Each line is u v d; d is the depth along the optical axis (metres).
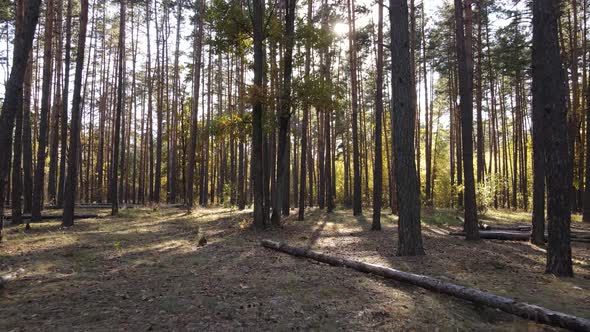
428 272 7.75
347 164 38.31
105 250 9.99
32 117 35.19
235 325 5.00
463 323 5.23
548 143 7.70
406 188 9.46
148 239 12.12
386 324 5.10
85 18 15.27
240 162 26.41
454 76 28.45
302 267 8.21
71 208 15.34
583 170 23.53
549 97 7.59
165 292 6.32
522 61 19.53
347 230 14.96
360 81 31.66
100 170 37.16
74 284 6.69
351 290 6.49
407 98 9.41
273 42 15.23
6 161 10.05
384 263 8.53
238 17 14.66
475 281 7.11
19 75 9.64
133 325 4.93
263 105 14.95
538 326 5.09
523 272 7.88
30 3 9.58
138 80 41.00
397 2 9.38
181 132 38.28
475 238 12.25
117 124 20.72
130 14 32.72
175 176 34.00
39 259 8.67
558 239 7.65
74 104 15.30
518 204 38.03
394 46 9.46
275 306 5.70
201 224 16.61
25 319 5.05
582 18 22.78
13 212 15.53
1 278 6.51
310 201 32.56
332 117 32.00
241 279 7.18
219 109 37.38
